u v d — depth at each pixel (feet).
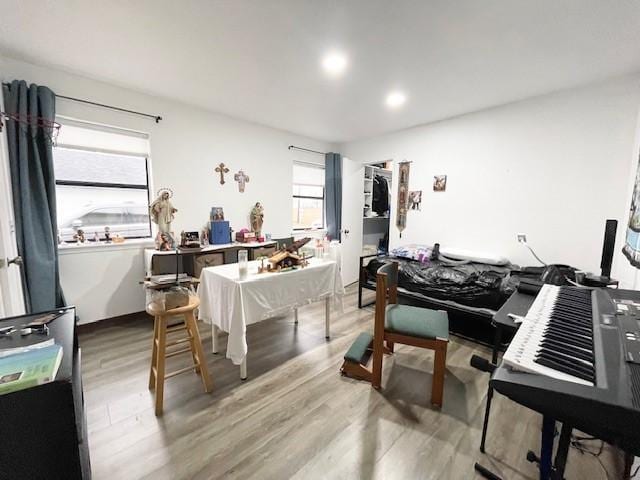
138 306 9.74
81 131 8.52
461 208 11.45
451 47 6.41
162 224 9.66
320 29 5.82
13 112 6.96
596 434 2.18
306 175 15.52
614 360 2.40
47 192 7.64
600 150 8.24
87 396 5.71
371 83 8.37
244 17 5.47
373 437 4.79
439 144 11.99
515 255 10.10
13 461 2.61
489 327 8.22
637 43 6.14
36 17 5.52
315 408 5.48
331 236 15.98
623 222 7.79
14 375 2.63
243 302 6.06
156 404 5.22
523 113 9.61
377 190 17.37
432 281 8.95
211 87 8.80
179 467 4.18
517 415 5.34
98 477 4.00
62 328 3.87
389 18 5.43
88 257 8.71
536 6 5.02
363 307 11.39
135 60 7.20
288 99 9.70
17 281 6.50
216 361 7.13
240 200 12.32
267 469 4.17
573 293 4.47
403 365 7.09
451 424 5.11
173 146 10.17
